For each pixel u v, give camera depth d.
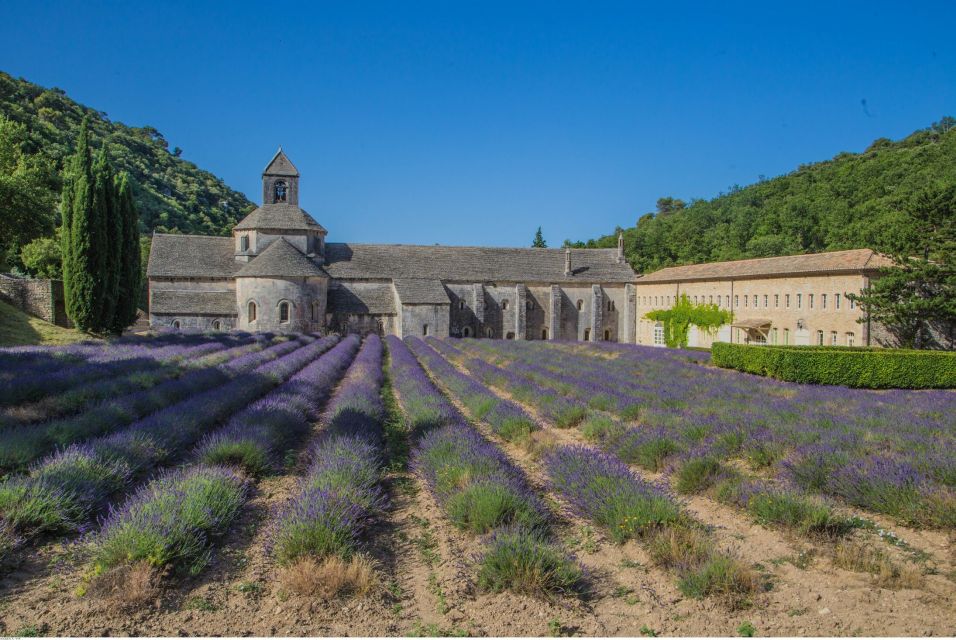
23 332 31.86
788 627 5.45
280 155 56.97
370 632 5.41
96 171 35.78
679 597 6.06
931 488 8.30
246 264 52.00
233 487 8.56
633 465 11.27
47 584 6.18
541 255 67.00
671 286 57.72
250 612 5.70
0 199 41.81
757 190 106.50
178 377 19.78
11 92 123.62
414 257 62.03
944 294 34.16
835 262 40.09
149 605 5.77
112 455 9.35
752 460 11.05
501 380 22.92
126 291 39.22
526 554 6.38
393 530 8.02
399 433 13.98
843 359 25.25
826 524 7.67
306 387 18.12
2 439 9.68
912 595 6.04
